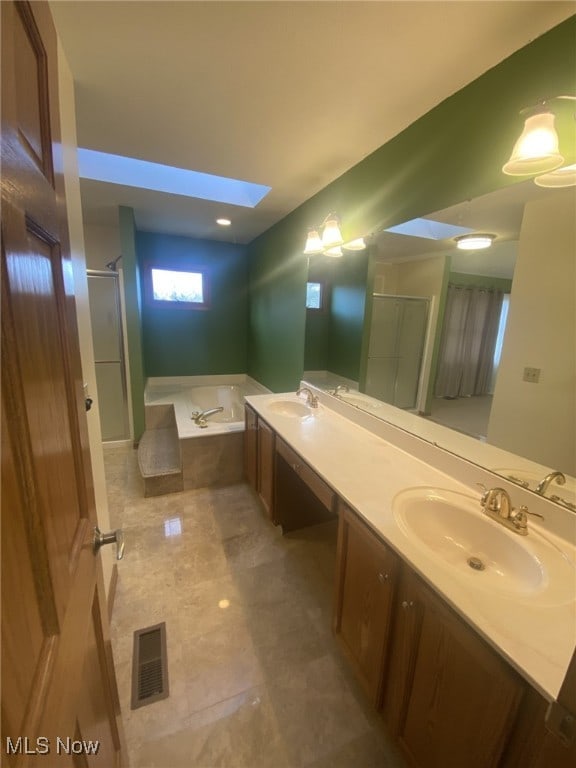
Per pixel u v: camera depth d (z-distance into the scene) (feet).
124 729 3.94
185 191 8.70
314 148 6.05
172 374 14.53
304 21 3.44
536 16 3.26
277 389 11.39
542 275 3.79
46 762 1.46
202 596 5.82
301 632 5.21
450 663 2.86
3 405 1.31
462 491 4.45
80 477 2.50
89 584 2.49
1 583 1.21
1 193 1.27
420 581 3.17
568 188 3.50
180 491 9.07
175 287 13.83
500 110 3.95
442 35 3.54
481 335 4.47
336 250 7.55
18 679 1.28
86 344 4.97
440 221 4.92
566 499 3.63
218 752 3.77
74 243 4.39
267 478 7.61
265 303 12.39
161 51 3.91
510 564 3.51
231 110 5.00
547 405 3.84
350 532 4.28
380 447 5.87
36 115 1.82
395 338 6.02
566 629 2.53
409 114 5.00
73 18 3.43
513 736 2.37
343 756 3.77
